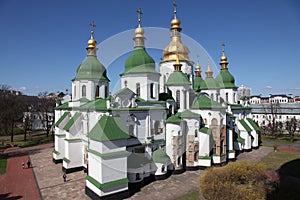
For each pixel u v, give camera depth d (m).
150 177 34.31
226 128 46.91
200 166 39.25
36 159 51.12
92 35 45.34
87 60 43.81
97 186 27.06
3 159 51.97
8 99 82.25
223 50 62.44
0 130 85.25
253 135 62.47
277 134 92.44
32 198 29.59
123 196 28.48
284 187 32.72
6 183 35.50
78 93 42.84
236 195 22.36
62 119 46.34
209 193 23.86
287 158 51.50
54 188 32.88
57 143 46.81
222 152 41.75
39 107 102.56
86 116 37.66
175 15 46.22
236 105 59.62
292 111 104.44
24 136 87.31
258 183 25.34
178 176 36.03
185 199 28.17
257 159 50.50
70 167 39.56
